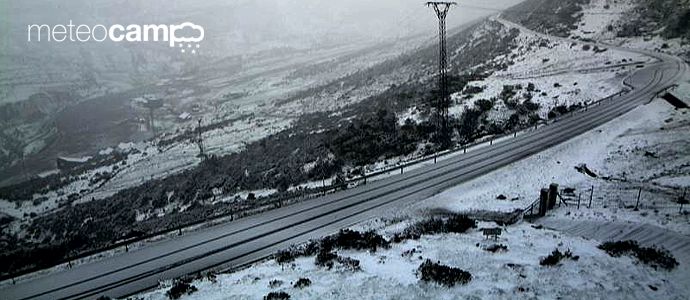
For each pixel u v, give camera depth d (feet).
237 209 134.92
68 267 94.12
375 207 115.44
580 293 52.24
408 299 51.88
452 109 202.69
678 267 61.72
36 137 558.56
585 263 60.85
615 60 258.57
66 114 605.31
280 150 218.18
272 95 531.50
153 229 139.44
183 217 152.15
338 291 55.42
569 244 71.36
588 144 149.89
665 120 163.32
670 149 134.41
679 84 204.44
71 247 137.80
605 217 86.99
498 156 146.72
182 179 224.94
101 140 488.02
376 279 58.44
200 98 604.49
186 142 347.97
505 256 65.57
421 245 73.72
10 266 105.81
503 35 379.35
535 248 69.36
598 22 343.46
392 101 255.70
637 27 314.35
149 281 83.56
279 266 71.00
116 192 257.14
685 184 107.34
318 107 393.70
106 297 69.56
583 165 130.41
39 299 80.23
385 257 68.13
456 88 242.58
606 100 197.98
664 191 103.91
